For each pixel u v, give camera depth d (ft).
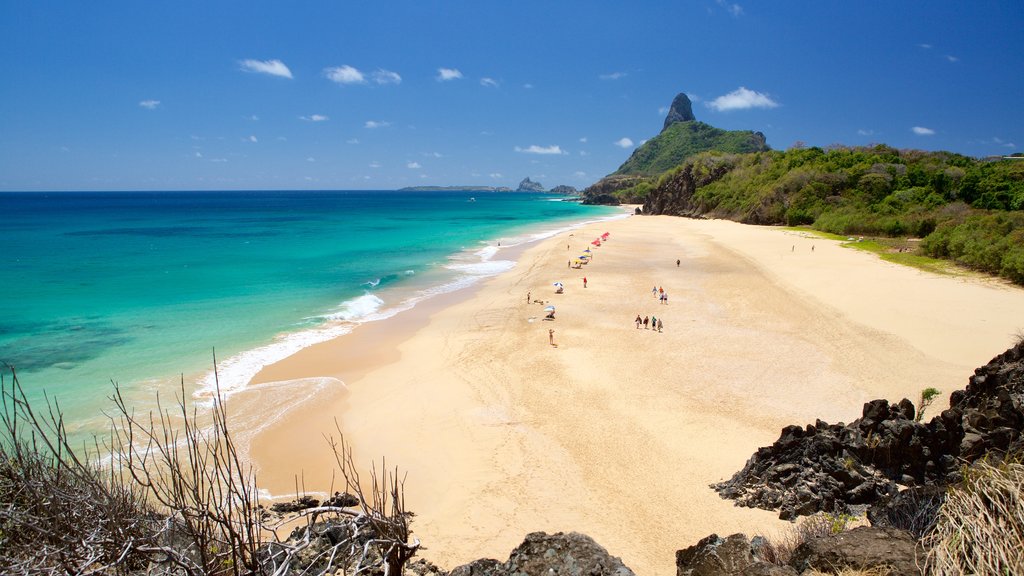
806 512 47.11
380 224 374.22
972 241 164.96
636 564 43.86
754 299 134.92
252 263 188.44
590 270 177.27
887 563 18.31
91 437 59.82
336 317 118.62
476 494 54.90
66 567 13.26
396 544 16.19
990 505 15.62
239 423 68.18
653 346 100.58
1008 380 50.03
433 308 128.57
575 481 56.95
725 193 391.45
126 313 116.88
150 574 13.99
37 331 102.63
